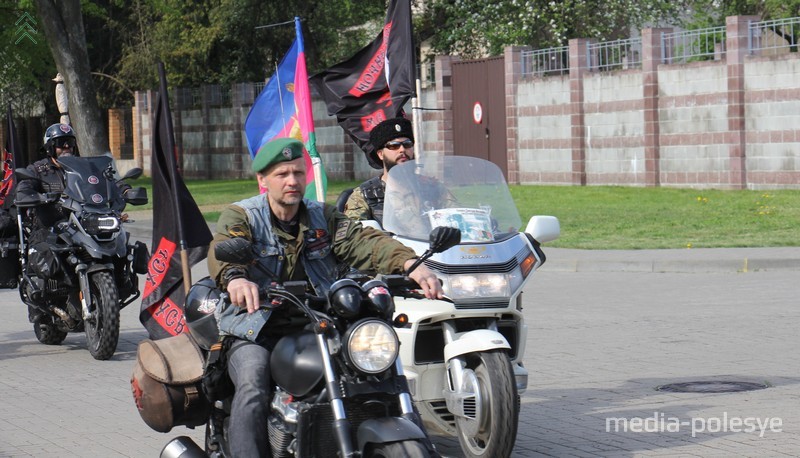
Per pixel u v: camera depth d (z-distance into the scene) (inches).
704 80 1305.4
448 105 1654.8
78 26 1475.1
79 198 538.3
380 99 545.3
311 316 235.1
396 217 343.3
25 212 570.9
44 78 2060.8
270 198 261.6
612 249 866.8
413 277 247.9
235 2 2081.7
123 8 2299.5
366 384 233.3
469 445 321.7
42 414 416.2
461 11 1932.8
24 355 548.4
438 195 346.9
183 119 2234.3
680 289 700.0
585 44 1460.4
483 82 1603.1
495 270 326.0
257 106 543.5
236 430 245.3
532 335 558.3
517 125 1555.1
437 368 327.9
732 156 1275.8
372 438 222.2
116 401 437.1
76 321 548.1
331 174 1895.9
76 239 529.0
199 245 442.0
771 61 1235.2
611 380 447.8
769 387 423.8
